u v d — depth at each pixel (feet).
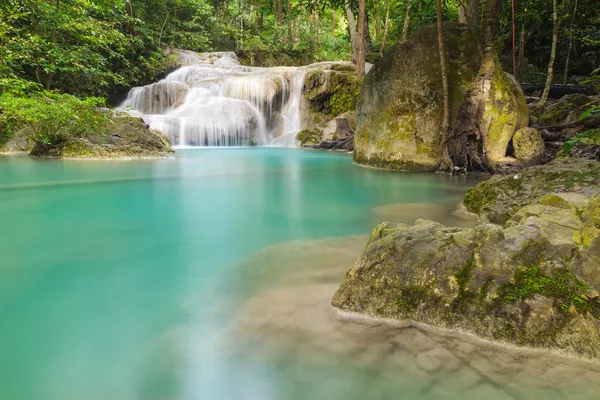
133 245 9.25
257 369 4.38
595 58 48.21
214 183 18.75
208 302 6.16
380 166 24.57
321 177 20.93
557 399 3.79
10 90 26.76
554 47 26.66
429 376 4.18
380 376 4.21
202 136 45.42
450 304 5.24
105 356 4.65
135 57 60.13
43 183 17.83
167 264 7.94
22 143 32.01
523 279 5.10
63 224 11.13
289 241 9.65
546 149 21.58
